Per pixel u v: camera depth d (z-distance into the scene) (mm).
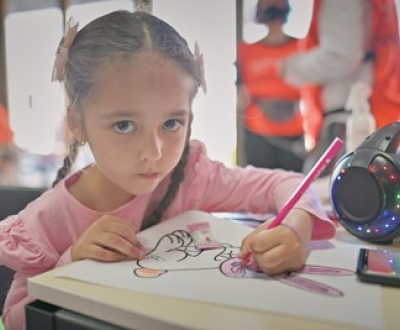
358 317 284
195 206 619
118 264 391
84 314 321
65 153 552
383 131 495
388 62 851
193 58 529
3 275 650
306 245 405
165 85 482
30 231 506
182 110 510
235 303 306
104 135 482
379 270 357
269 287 337
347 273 369
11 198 706
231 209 634
